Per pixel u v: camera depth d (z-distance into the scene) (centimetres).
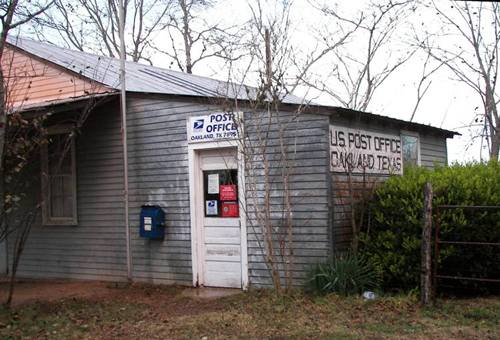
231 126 931
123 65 1049
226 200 954
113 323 736
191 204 983
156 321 738
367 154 959
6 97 847
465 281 823
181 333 667
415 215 813
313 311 733
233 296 866
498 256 834
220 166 962
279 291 824
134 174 1058
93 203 1123
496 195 836
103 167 1108
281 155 875
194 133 978
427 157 1266
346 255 849
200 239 980
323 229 841
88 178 1128
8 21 822
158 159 1028
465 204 815
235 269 941
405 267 816
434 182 837
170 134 1013
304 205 859
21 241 849
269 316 721
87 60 1324
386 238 836
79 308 840
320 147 848
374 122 987
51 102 1023
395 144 1075
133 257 1057
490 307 739
